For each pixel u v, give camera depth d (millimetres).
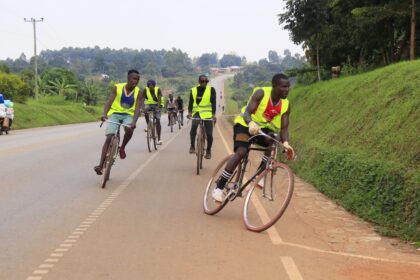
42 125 37906
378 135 9109
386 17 19938
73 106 56781
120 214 6863
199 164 10711
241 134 6574
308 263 4922
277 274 4578
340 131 11430
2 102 23438
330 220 6949
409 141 7805
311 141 12758
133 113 9266
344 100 13375
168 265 4770
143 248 5309
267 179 6426
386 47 23656
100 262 4832
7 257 4957
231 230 6121
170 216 6805
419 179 6512
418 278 4539
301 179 10500
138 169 11258
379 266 4895
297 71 30031
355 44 24578
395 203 6719
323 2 23891
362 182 7797
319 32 24734
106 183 9297
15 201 7555
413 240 5863
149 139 15039
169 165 12039
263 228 6000
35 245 5367
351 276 4566
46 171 10539
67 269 4625
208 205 7059
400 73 11078
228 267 4742
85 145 16641
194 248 5340
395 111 9367
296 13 24172
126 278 4414
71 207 7230
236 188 6707
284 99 6367
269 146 6562
